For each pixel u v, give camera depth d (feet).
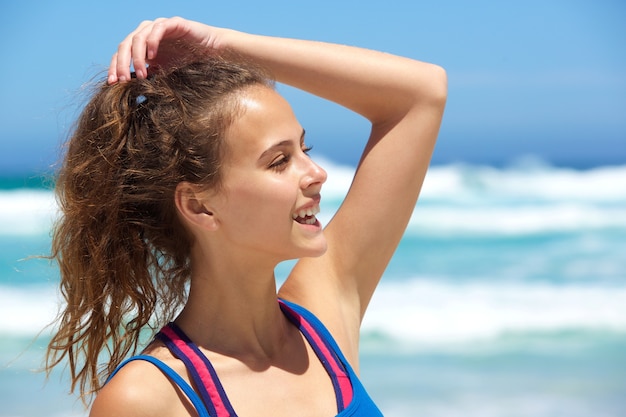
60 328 8.38
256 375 7.86
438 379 32.86
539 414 29.55
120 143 7.86
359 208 9.39
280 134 7.69
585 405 30.30
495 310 42.01
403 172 9.29
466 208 65.26
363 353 36.24
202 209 7.80
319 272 9.35
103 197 7.90
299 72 9.00
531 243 55.26
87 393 8.41
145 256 8.16
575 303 42.98
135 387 7.10
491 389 31.76
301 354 8.30
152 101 7.85
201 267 7.98
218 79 7.82
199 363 7.53
